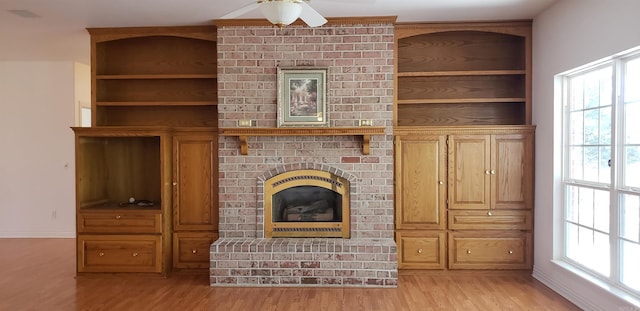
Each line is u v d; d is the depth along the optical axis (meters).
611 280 3.40
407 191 4.66
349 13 4.35
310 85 4.54
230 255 4.38
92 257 4.66
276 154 4.62
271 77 4.57
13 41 5.33
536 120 4.54
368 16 4.45
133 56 5.16
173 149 4.75
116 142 5.28
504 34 4.95
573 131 4.06
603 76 3.61
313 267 4.36
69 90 6.57
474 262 4.65
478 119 4.98
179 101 5.14
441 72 4.69
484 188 4.62
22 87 6.62
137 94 5.17
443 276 4.65
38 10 4.15
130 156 5.28
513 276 4.62
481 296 4.02
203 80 5.14
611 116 3.40
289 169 4.62
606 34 3.32
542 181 4.41
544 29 4.33
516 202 4.62
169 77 4.83
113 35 4.81
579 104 3.97
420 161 4.65
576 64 3.74
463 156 4.63
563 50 3.96
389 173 4.59
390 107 4.55
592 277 3.62
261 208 4.62
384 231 4.61
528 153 4.59
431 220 4.66
